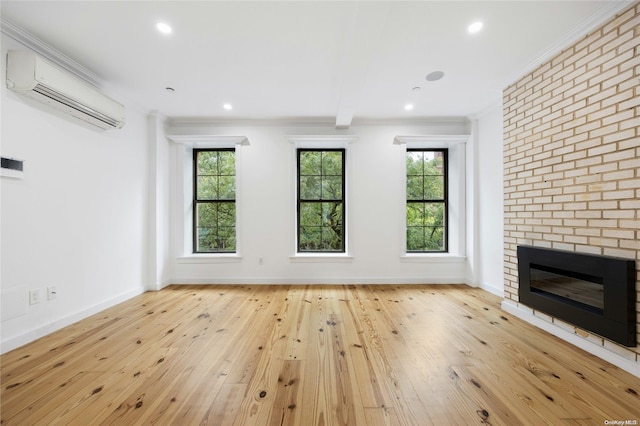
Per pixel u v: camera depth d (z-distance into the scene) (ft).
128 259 10.46
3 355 6.20
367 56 6.93
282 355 6.24
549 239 7.55
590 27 6.25
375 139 12.85
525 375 5.48
